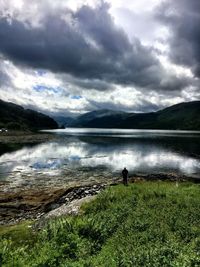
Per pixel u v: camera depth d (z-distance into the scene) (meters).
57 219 19.34
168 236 15.01
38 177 47.41
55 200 31.08
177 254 11.88
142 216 19.03
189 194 26.02
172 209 20.41
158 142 126.25
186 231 15.73
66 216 21.52
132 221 17.80
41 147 95.25
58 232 15.23
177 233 15.48
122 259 11.72
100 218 18.67
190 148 99.31
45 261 12.23
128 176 47.34
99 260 12.23
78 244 13.88
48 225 17.14
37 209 29.58
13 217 27.38
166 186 30.69
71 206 23.88
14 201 32.53
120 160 68.19
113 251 13.31
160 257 11.36
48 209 29.00
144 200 23.66
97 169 55.88
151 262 11.06
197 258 10.94
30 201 32.34
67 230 15.78
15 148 89.88
